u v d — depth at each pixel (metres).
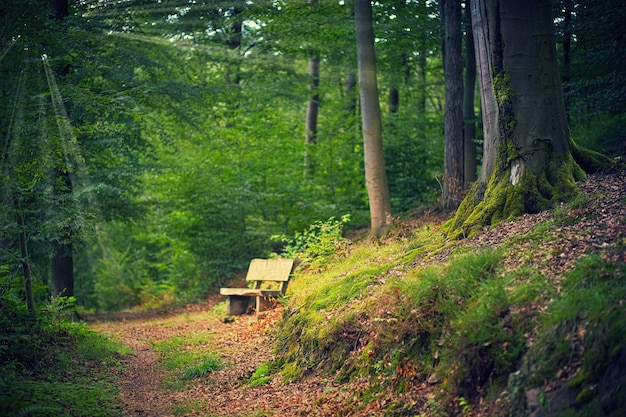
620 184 8.73
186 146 20.66
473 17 10.32
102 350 10.84
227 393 8.59
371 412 6.61
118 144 15.91
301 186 20.23
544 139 9.58
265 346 10.50
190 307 18.14
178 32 20.22
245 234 19.39
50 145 10.87
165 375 9.92
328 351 8.35
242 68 23.48
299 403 7.59
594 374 4.86
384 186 14.80
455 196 14.47
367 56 14.82
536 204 9.27
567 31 14.46
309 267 13.82
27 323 9.96
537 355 5.43
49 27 11.08
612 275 5.68
